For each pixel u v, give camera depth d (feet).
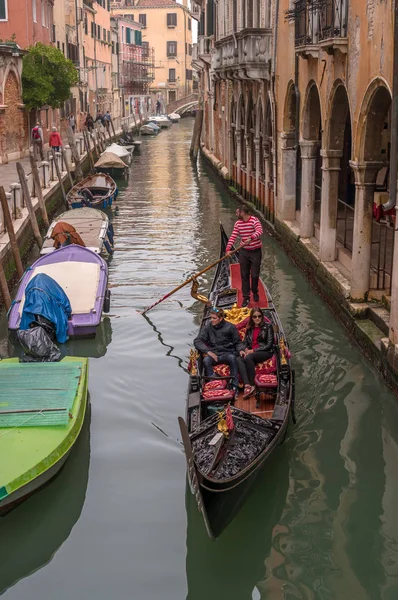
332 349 34.91
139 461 25.61
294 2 49.06
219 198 82.89
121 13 247.50
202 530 22.04
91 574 20.35
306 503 23.32
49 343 33.40
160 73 250.57
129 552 21.17
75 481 24.48
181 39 247.91
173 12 245.65
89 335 36.52
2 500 21.79
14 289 44.70
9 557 21.12
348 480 24.50
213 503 19.65
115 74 197.47
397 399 29.37
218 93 101.65
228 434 22.35
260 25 62.39
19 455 23.26
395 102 28.37
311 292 44.50
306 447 26.45
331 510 22.99
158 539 21.66
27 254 52.75
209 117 116.88
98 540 21.70
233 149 85.10
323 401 29.76
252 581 20.03
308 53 42.47
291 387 26.43
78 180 88.07
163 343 36.32
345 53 36.22
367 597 19.38
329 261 43.11
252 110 69.31
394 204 29.22
